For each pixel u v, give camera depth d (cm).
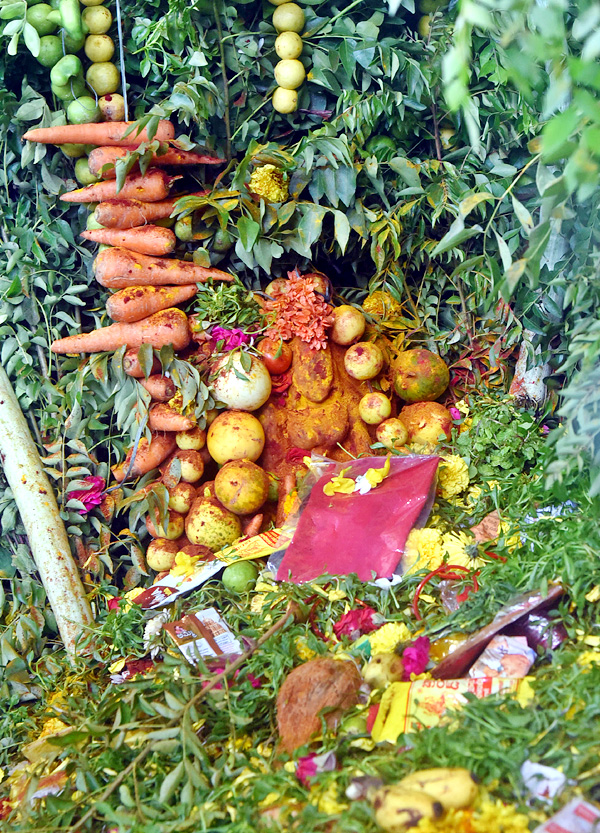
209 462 269
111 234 254
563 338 253
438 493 243
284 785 151
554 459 203
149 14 265
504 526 227
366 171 265
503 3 148
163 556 257
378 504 230
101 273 253
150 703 179
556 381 265
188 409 258
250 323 262
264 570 240
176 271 258
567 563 180
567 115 129
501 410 258
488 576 200
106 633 237
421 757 149
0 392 271
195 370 254
